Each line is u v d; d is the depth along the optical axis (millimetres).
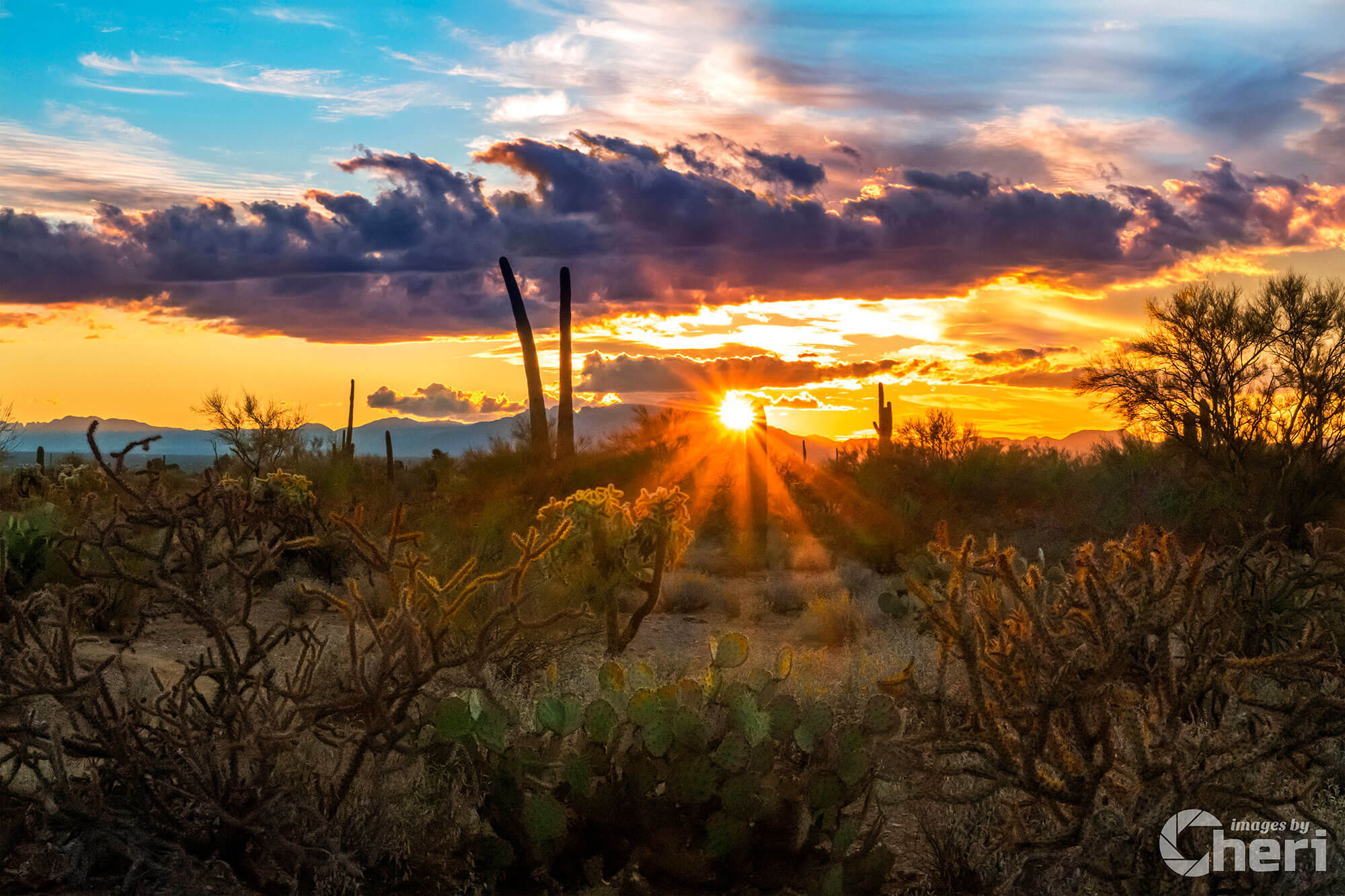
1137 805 3955
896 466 23094
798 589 14641
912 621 11023
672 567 10047
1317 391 19359
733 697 4422
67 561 4438
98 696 4344
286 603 11383
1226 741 4039
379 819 4641
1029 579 4457
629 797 4402
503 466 19953
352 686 4633
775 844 4367
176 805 4523
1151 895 3916
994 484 21484
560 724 4555
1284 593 5996
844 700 6984
